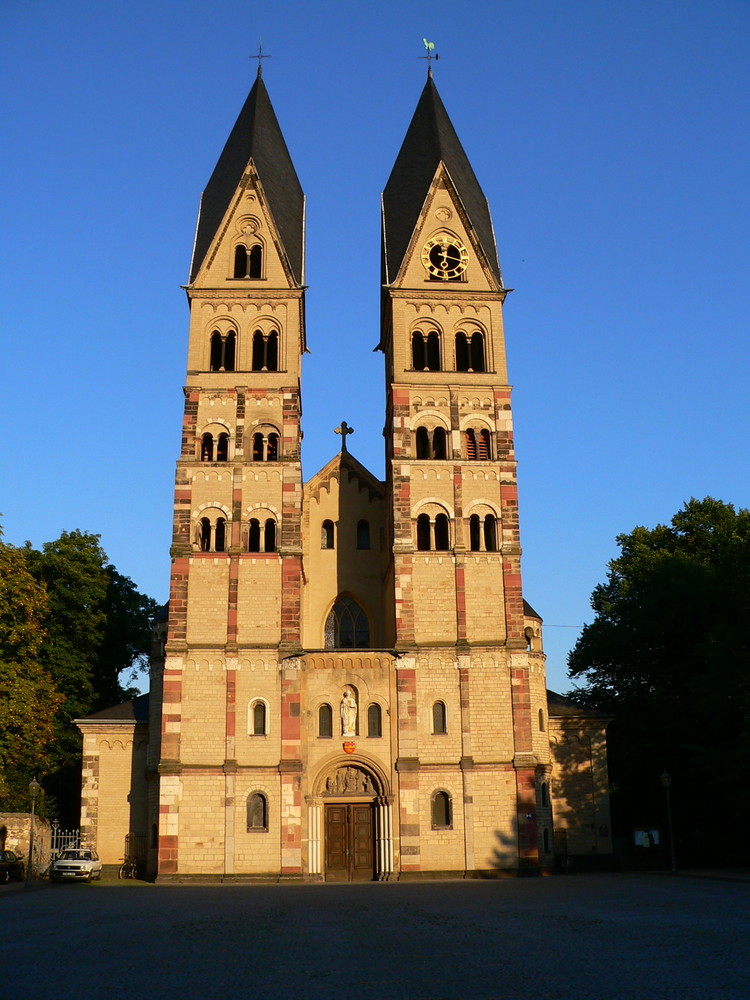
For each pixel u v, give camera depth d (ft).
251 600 232.73
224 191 266.57
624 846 271.08
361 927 112.47
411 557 237.25
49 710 235.61
